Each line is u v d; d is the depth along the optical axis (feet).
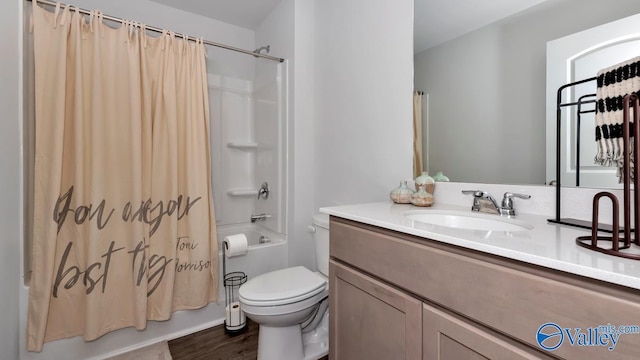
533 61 3.32
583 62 2.90
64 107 4.69
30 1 4.63
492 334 2.09
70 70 4.86
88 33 4.99
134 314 5.16
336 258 3.76
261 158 8.38
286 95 7.17
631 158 2.38
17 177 4.40
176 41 5.87
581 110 2.92
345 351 3.60
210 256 5.98
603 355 1.57
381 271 3.02
